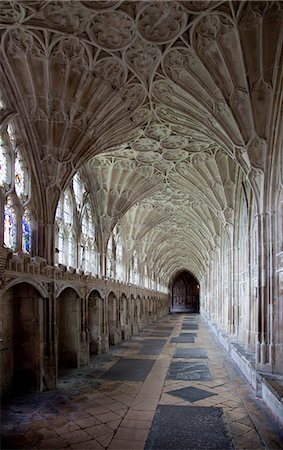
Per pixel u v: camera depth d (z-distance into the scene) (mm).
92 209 19250
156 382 12570
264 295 11516
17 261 9891
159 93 11992
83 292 15578
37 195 11977
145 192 21375
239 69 10414
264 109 11094
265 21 9227
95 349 18266
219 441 7582
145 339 24625
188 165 18641
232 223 19141
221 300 25438
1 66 9945
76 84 10977
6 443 7523
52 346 11781
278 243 11484
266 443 7469
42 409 9648
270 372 11062
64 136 11891
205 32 9648
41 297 11539
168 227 32688
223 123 11805
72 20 9141
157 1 8672
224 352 18969
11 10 8656
